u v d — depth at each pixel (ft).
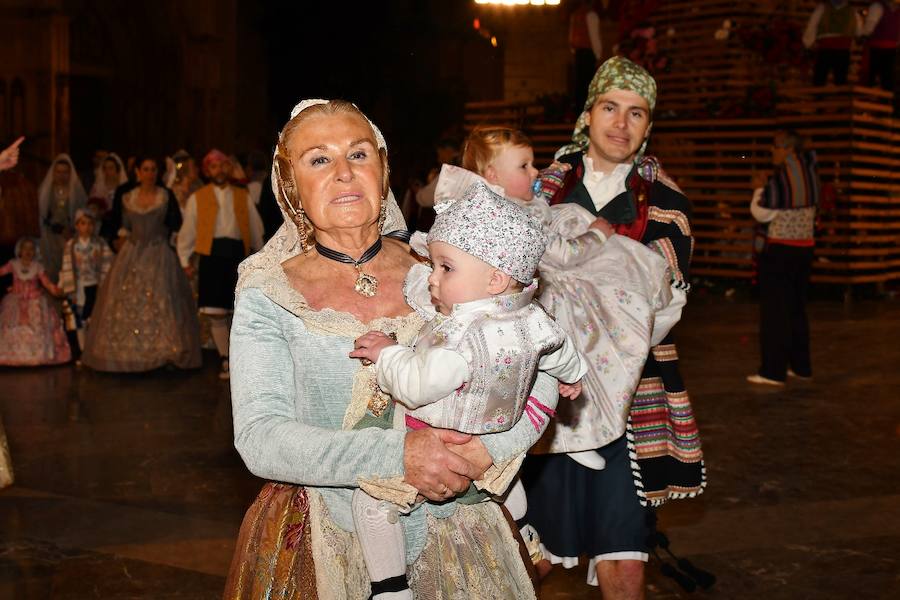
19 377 29.68
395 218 8.46
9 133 68.74
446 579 7.53
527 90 83.05
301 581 7.45
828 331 40.11
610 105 12.05
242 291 7.50
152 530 16.74
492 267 7.10
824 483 19.57
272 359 7.32
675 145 57.98
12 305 31.63
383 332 7.42
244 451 7.06
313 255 7.79
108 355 30.04
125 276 30.40
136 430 23.40
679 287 11.66
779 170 29.27
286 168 7.61
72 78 77.92
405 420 7.36
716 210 55.77
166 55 82.28
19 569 15.05
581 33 50.19
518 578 7.82
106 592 14.25
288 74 90.12
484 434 7.21
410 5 93.35
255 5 88.28
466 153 11.53
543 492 11.51
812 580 14.79
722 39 58.29
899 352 35.19
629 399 10.91
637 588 11.37
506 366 7.04
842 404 26.71
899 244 55.26
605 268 11.15
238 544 7.70
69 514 17.49
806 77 58.34
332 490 7.45
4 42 68.39
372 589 7.23
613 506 11.33
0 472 16.22
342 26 90.38
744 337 38.17
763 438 23.00
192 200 30.04
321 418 7.34
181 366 30.68
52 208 37.40
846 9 53.01
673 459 11.71
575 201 12.20
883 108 54.08
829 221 52.37
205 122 83.46
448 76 94.53
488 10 83.15
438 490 6.92
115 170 44.11
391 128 93.50
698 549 15.99
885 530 16.94
